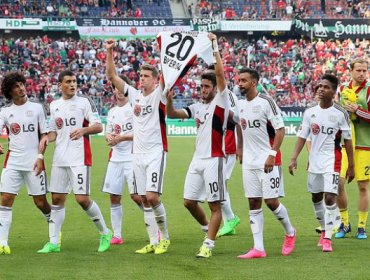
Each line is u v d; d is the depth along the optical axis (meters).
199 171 12.93
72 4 66.25
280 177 12.95
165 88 12.66
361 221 14.86
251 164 12.88
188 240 14.84
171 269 11.66
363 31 67.25
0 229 13.43
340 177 14.95
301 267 11.75
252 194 12.91
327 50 65.44
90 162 13.62
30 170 13.71
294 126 55.31
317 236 15.23
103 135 51.50
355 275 11.12
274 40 67.94
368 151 14.92
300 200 21.31
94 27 64.00
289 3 69.25
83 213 18.95
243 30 66.06
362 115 14.66
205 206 20.12
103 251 13.58
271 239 14.84
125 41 63.03
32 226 16.92
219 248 13.87
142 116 13.02
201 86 12.74
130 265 12.04
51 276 11.21
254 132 12.85
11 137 13.71
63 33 65.31
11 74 13.53
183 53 12.71
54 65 60.19
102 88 58.12
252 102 12.84
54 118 13.66
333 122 13.51
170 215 18.59
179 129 53.91
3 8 63.69
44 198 13.90
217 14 68.25
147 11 68.44
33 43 61.69
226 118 12.80
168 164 32.44
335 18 67.12
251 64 63.16
